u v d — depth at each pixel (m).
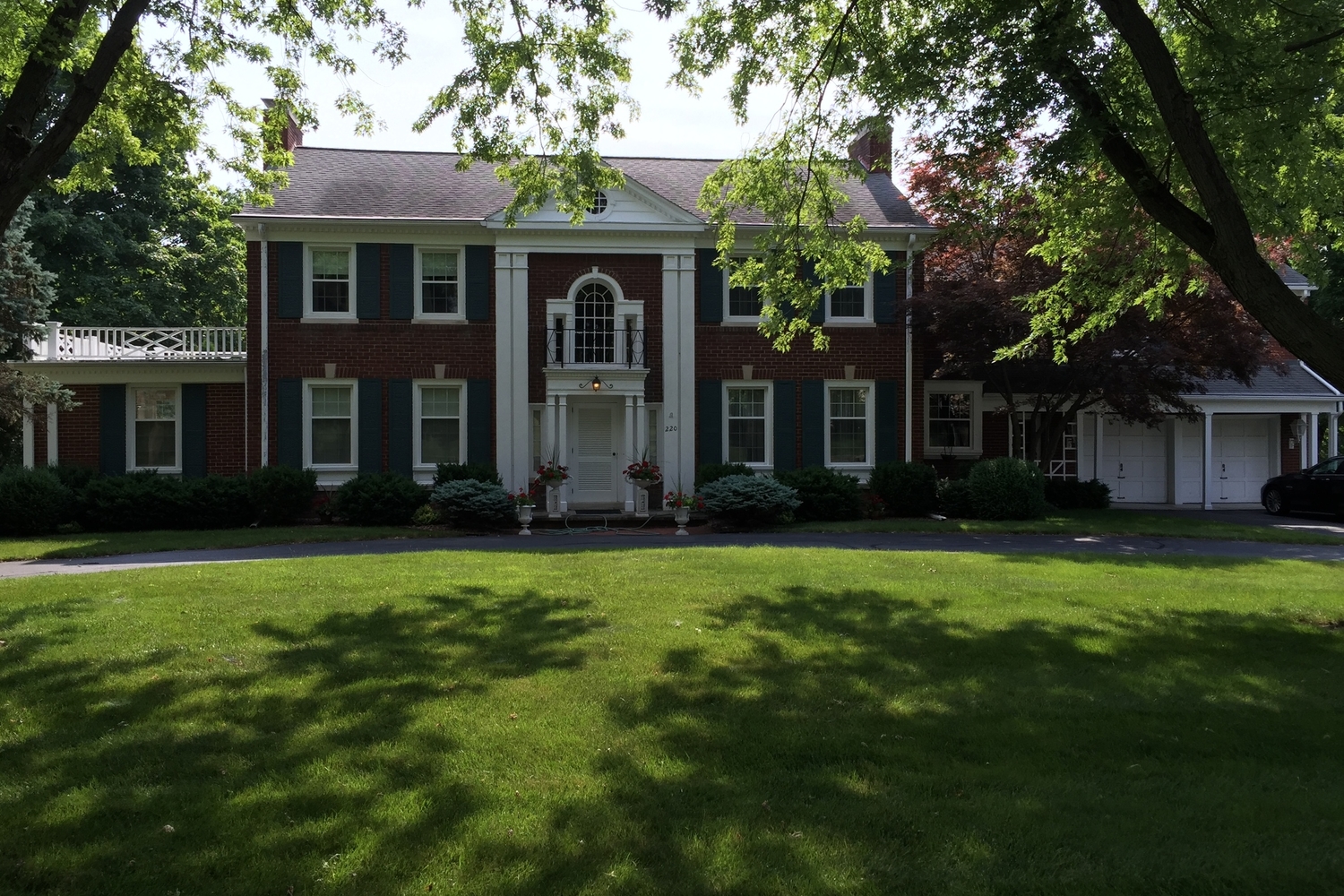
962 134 10.17
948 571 11.29
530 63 12.07
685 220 20.28
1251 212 10.88
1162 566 12.11
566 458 20.03
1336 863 3.80
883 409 21.12
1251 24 9.52
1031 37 9.30
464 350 20.22
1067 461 25.58
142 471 19.62
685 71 12.19
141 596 9.18
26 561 13.89
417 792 4.39
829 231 13.27
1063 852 3.87
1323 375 7.89
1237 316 18.84
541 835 3.96
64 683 6.13
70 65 10.93
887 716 5.63
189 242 33.81
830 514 19.72
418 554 12.91
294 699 5.82
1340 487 20.77
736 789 4.49
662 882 3.59
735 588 9.80
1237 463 25.73
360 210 20.03
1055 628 8.03
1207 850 3.90
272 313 19.73
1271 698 6.11
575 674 6.43
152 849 3.83
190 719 5.45
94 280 28.86
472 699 5.85
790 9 11.53
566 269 20.28
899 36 11.50
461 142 12.51
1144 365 18.36
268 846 3.85
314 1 11.84
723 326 20.81
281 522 19.05
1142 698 6.06
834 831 4.03
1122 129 9.27
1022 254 19.06
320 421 20.06
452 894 3.47
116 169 29.72
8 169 8.48
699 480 19.95
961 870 3.70
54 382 19.47
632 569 11.17
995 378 21.08
